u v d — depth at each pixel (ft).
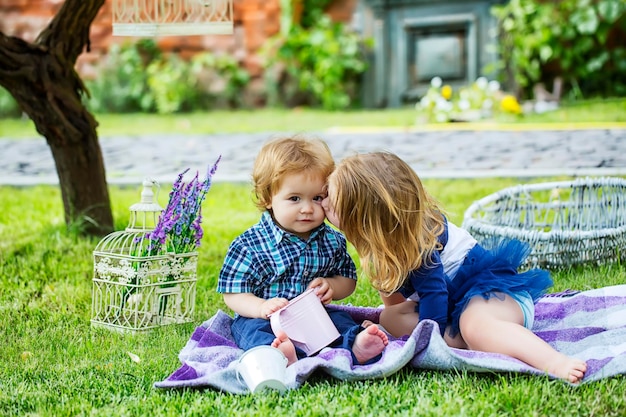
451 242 9.96
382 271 9.45
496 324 9.04
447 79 37.58
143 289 11.04
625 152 22.62
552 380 8.47
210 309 12.10
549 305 10.71
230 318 10.43
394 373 8.89
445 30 37.37
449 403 7.89
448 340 9.61
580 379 8.41
